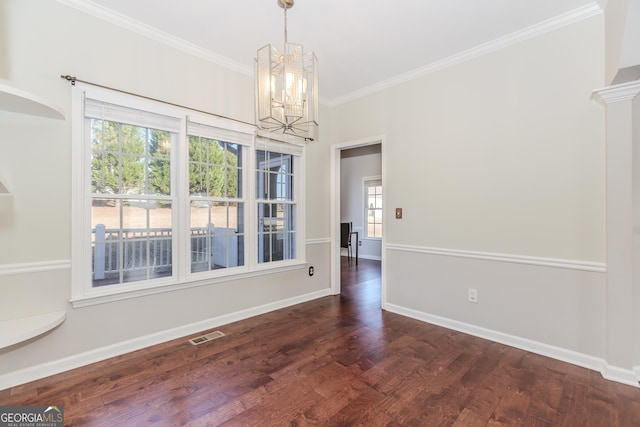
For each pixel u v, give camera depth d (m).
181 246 2.81
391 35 2.67
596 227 2.28
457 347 2.64
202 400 1.89
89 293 2.32
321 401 1.89
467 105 2.95
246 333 2.92
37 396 1.91
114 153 2.48
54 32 2.17
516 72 2.65
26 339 1.85
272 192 3.65
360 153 7.61
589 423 1.70
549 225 2.49
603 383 2.09
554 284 2.47
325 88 3.82
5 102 1.85
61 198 2.20
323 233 4.21
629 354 2.10
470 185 2.94
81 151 2.27
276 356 2.46
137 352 2.51
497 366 2.32
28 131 2.07
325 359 2.42
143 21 2.50
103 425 1.67
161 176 2.75
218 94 3.08
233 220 3.26
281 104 1.92
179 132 2.80
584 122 2.33
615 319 2.14
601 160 2.26
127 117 2.50
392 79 3.54
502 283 2.74
